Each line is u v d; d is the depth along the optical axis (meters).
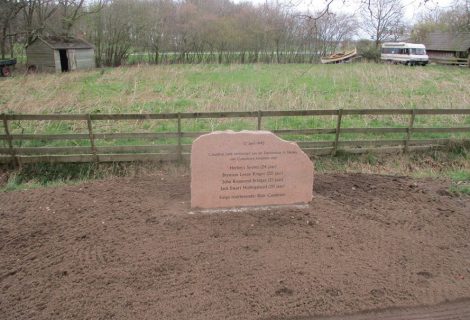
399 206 6.89
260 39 36.25
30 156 9.28
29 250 5.34
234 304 4.32
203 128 11.30
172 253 5.22
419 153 10.41
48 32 32.69
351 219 6.29
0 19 29.34
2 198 7.10
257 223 6.03
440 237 5.86
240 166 6.31
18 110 12.77
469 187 7.87
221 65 30.14
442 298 4.52
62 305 4.30
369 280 4.76
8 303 4.34
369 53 41.97
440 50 43.78
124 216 6.25
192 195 6.34
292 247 5.41
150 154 9.39
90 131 9.21
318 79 20.94
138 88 17.41
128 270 4.88
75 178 9.09
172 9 37.59
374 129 10.14
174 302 4.34
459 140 10.56
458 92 17.03
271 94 15.35
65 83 18.94
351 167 9.73
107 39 35.66
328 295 4.48
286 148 6.38
